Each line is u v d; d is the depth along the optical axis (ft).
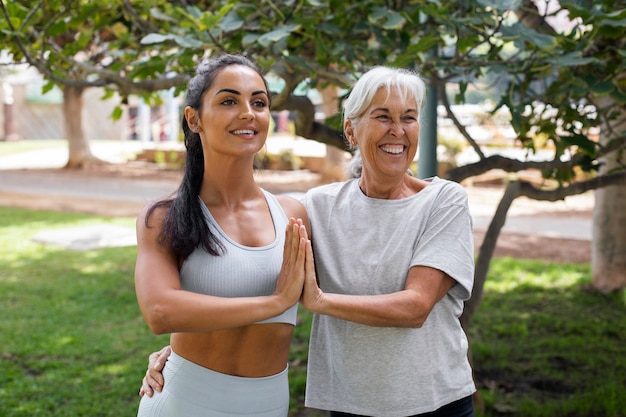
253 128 6.40
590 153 12.09
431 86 12.70
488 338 18.45
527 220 38.70
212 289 6.32
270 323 6.56
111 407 14.02
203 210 6.48
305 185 53.62
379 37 10.89
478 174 12.82
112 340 18.25
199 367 6.53
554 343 17.83
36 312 20.71
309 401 7.41
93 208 42.55
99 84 11.47
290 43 11.98
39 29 11.27
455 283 7.02
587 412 13.44
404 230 6.97
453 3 11.13
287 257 6.18
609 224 22.94
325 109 34.30
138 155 72.69
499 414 13.66
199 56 11.18
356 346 7.02
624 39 11.00
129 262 27.58
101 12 11.48
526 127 13.55
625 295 22.20
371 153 6.94
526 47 10.94
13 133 101.24
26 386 14.99
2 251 29.50
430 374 6.97
